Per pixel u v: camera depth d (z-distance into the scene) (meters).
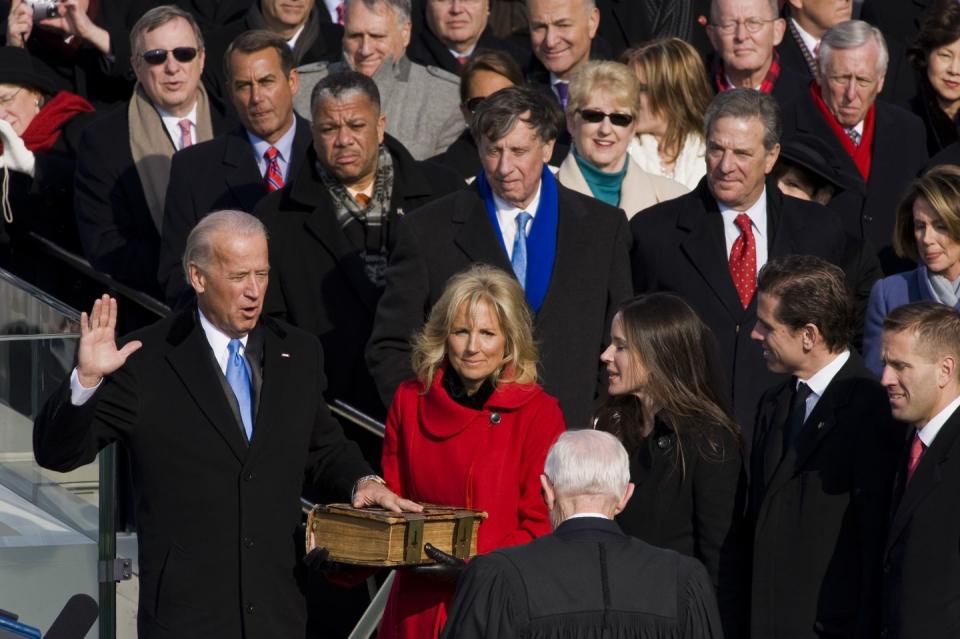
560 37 30.50
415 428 20.14
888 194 28.03
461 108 29.28
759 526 19.33
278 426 19.45
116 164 28.33
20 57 30.86
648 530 19.25
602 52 33.00
